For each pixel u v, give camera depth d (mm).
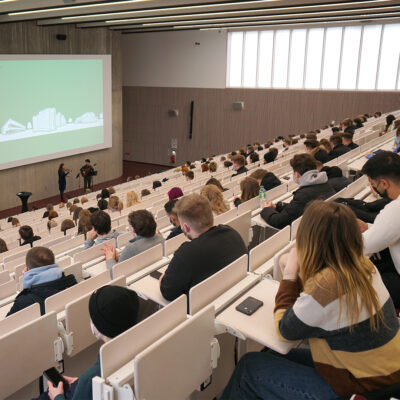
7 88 15148
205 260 2350
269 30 20578
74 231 8133
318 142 6812
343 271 1500
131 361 1784
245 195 4801
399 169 2254
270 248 2904
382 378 1537
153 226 3584
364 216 3180
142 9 11938
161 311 1929
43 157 17016
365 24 18391
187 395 1870
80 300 2463
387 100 18562
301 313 1541
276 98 21047
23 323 2574
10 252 6980
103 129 19609
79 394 1756
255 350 2463
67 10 12688
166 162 25188
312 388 1670
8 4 11766
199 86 22984
